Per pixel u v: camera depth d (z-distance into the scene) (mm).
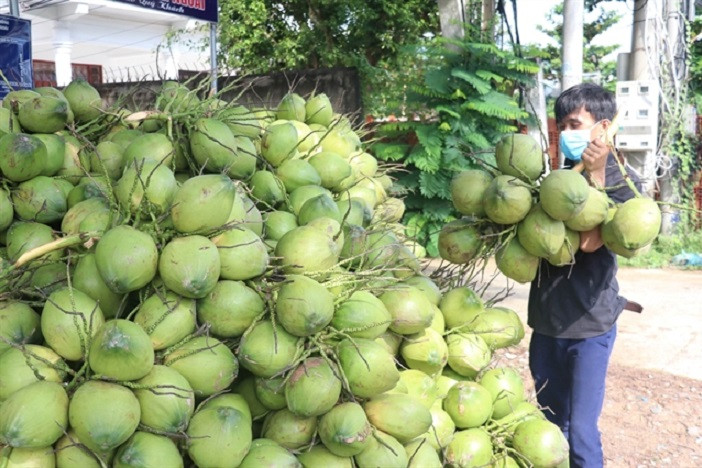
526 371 5738
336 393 2195
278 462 2104
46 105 2779
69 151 2811
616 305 3371
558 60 20797
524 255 2855
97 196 2609
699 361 5965
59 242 2211
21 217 2600
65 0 12867
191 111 2875
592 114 3387
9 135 2533
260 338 2213
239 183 2838
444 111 9719
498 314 3035
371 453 2273
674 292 8266
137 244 2098
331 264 2469
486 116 9844
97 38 15070
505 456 2727
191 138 2789
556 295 3318
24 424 1852
